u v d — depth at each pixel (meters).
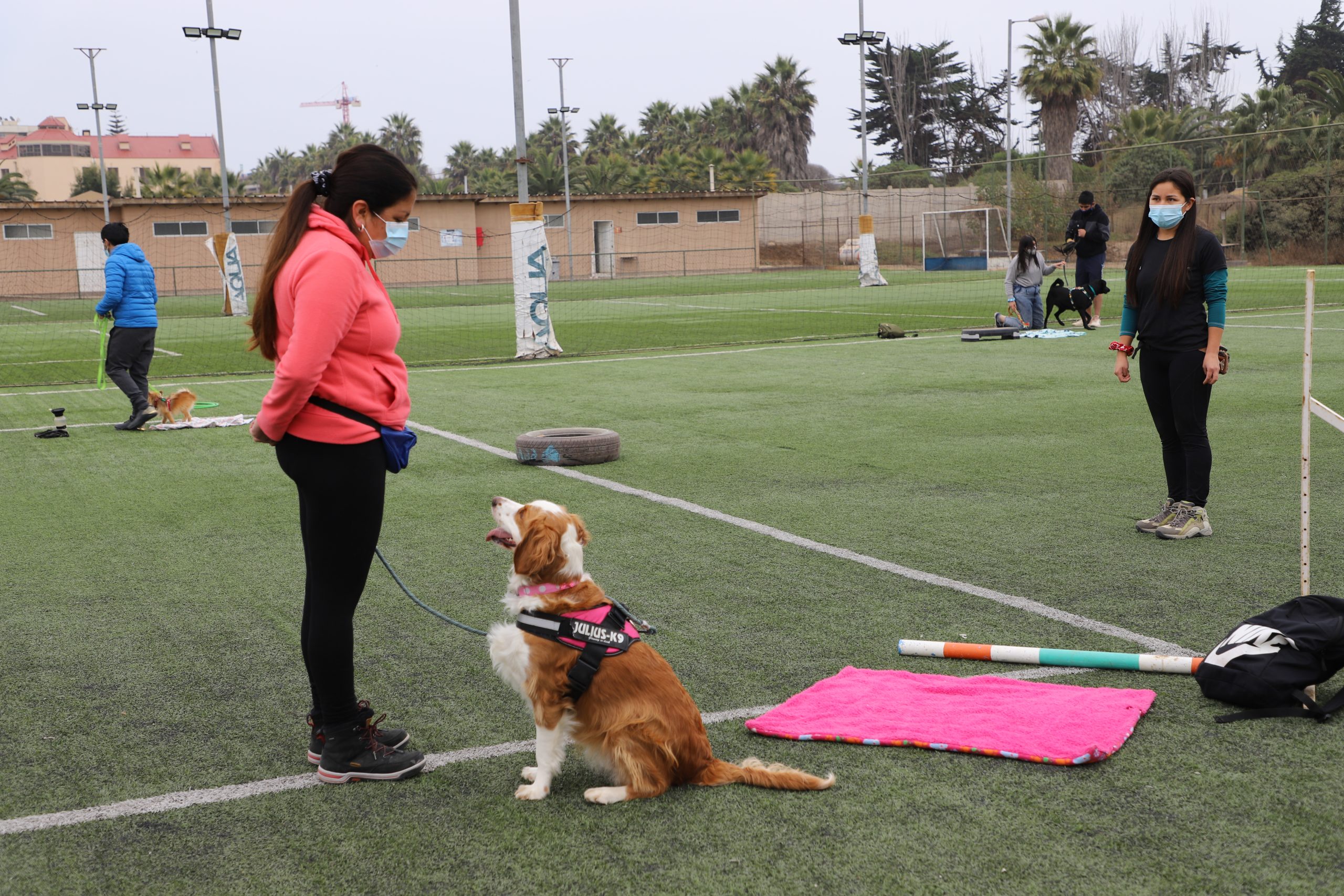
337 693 3.35
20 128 150.00
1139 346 6.25
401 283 45.66
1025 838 2.91
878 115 82.31
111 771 3.45
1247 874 2.71
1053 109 57.06
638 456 8.71
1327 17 78.19
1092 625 4.67
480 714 3.88
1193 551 5.74
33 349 20.36
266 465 8.70
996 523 6.41
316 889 2.75
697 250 49.00
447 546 6.13
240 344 20.75
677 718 3.19
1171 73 77.94
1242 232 42.06
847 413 10.60
